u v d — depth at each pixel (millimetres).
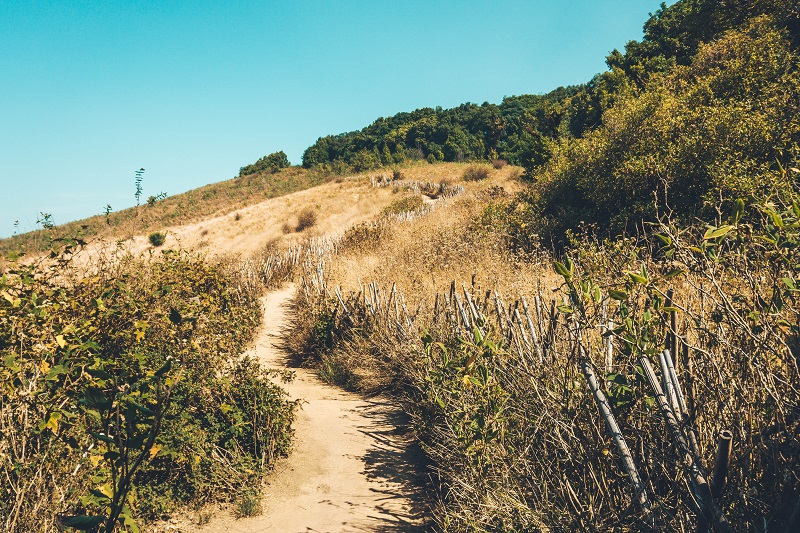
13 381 2961
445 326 6082
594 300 2529
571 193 12070
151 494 3695
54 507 2895
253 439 4512
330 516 3801
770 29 14320
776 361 2240
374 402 6469
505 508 2951
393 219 21750
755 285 2283
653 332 2719
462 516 3227
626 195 10070
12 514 2771
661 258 4531
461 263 10312
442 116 105375
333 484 4320
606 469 2697
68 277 4883
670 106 10539
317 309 9109
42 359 3217
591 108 31781
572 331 3061
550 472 3041
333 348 8242
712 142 8836
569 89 101562
